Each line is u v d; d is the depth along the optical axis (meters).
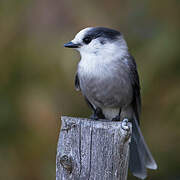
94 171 6.36
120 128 6.34
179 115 10.62
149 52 10.26
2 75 10.30
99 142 6.37
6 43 10.27
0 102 10.21
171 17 10.83
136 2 10.96
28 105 10.04
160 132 10.85
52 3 10.38
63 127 6.54
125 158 6.41
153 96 10.55
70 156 6.44
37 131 10.04
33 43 10.22
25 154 10.23
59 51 10.08
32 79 10.23
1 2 10.48
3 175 10.22
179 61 10.30
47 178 10.14
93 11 10.37
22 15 10.38
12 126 10.22
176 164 11.29
